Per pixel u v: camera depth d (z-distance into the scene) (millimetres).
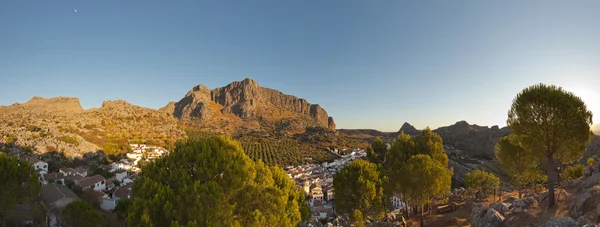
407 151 39406
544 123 22375
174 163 19641
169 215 15648
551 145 22703
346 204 30500
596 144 102125
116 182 76938
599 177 23312
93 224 31156
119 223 40250
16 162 26875
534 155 24406
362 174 30422
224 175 18531
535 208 23594
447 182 28984
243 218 18266
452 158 157375
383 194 30766
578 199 20047
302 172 138375
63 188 50750
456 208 36531
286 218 19469
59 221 36688
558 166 40500
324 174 133500
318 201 87750
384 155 43906
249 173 19578
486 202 39125
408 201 32750
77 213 32031
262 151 192375
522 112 23562
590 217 17469
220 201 16625
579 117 21234
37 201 32625
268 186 21594
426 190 27984
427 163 28734
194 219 15852
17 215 30594
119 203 42719
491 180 42688
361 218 28062
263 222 17734
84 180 64500
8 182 25312
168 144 149625
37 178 27922
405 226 31391
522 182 35719
